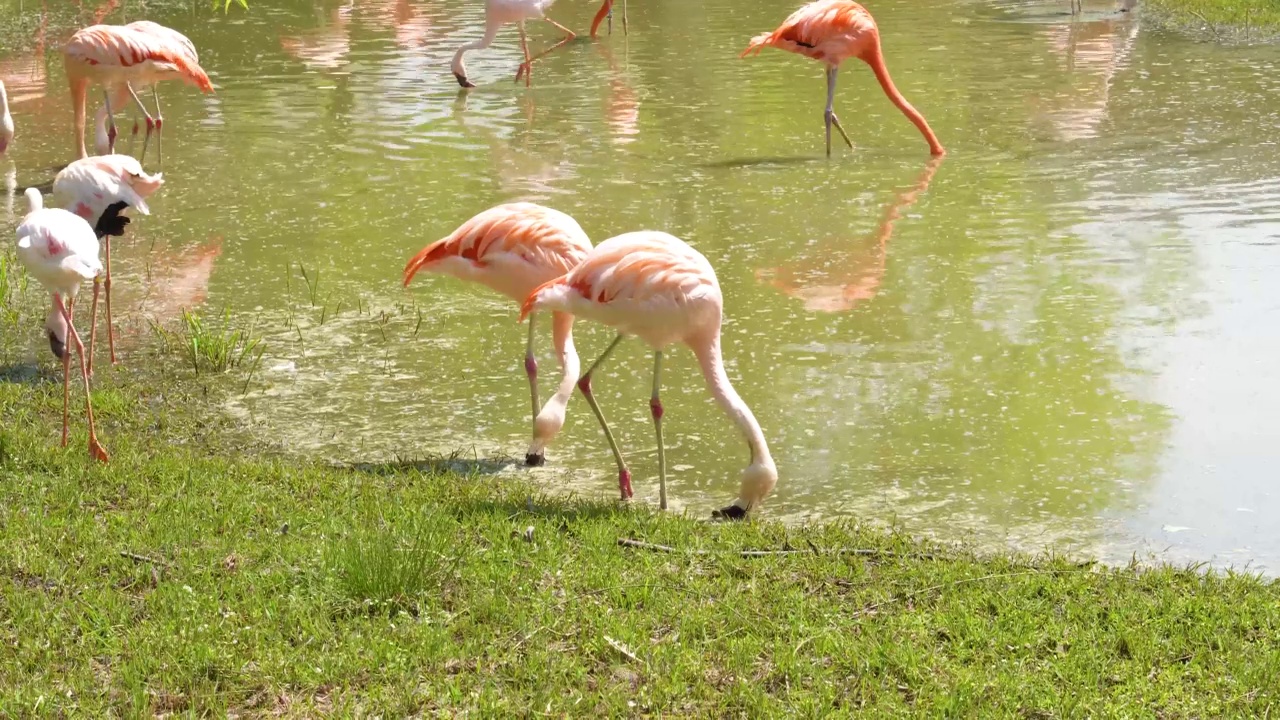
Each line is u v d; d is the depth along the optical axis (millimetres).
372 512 4852
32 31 17375
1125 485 5121
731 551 4516
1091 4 17625
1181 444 5445
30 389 6301
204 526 4711
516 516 4805
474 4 19484
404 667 3742
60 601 4121
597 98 12859
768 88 13117
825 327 6891
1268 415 5668
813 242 8297
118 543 4535
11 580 4262
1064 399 5918
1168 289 7230
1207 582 4227
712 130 11453
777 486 5223
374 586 4133
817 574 4332
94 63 10008
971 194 9273
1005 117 11508
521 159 10555
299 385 6410
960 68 13680
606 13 16328
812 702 3523
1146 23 15898
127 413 6066
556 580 4281
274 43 16266
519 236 5473
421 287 7762
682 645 3859
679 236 8445
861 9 10320
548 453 5668
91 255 5277
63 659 3816
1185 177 9438
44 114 12680
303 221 9039
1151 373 6152
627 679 3711
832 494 5141
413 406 6152
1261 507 4902
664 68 14289
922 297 7277
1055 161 10031
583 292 5027
